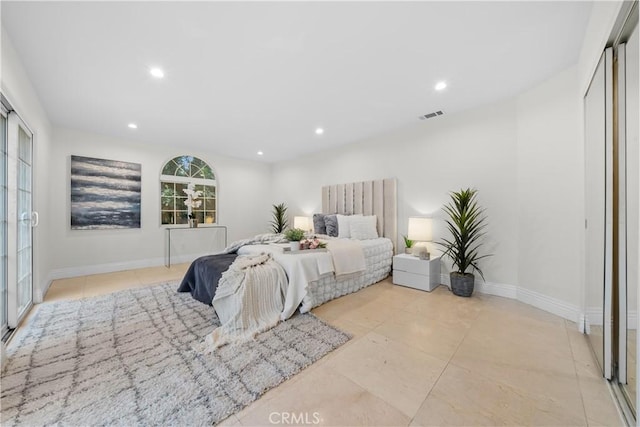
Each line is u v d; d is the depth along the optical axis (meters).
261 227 6.19
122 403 1.29
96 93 2.65
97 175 4.01
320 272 2.60
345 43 1.91
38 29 1.72
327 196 4.94
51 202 3.62
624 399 1.32
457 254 3.00
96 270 4.04
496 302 2.70
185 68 2.21
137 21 1.66
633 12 1.23
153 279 3.73
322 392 1.39
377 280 3.49
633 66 1.30
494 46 1.95
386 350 1.80
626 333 1.34
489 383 1.46
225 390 1.39
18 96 2.03
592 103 1.81
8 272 2.10
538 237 2.54
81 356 1.72
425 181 3.57
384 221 4.00
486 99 2.83
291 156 5.65
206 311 2.52
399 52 2.02
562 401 1.32
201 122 3.53
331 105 2.99
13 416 1.21
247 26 1.72
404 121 3.51
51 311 2.51
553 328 2.12
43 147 3.00
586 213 1.98
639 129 1.24
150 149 4.57
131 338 1.97
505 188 2.83
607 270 1.49
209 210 5.38
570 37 1.86
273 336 1.98
